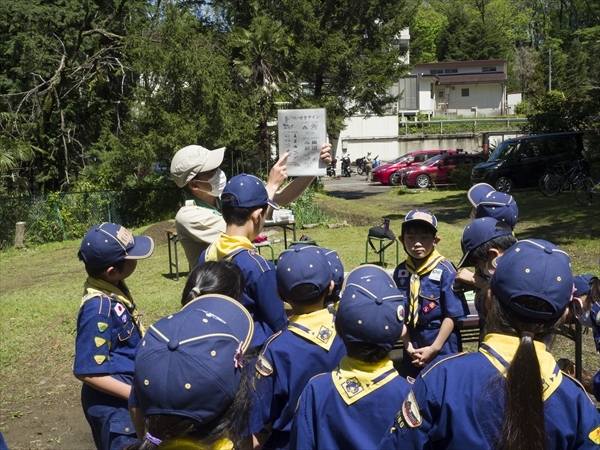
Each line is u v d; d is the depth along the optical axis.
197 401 1.63
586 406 1.76
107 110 22.20
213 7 24.78
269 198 3.11
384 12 24.72
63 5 20.73
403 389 2.12
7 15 20.69
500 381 1.74
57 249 15.61
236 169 20.78
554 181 18.53
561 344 5.61
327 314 2.61
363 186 29.53
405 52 25.98
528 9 75.31
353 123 38.91
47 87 20.72
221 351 1.69
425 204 19.83
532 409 1.67
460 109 53.91
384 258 10.35
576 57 57.38
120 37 20.22
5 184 19.19
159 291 9.14
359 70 24.47
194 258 3.38
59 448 4.53
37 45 20.44
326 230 14.24
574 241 11.05
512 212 3.79
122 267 2.86
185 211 3.31
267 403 2.47
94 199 17.94
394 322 2.13
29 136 20.36
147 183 19.86
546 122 25.70
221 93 18.91
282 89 22.73
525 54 63.69
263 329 2.77
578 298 3.05
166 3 19.30
